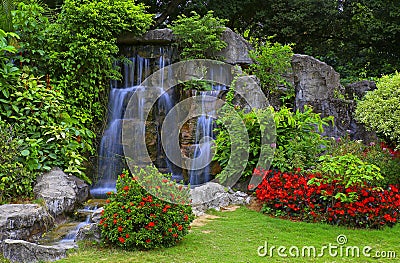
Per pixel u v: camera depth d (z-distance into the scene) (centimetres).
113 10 860
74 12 820
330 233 523
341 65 1678
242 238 496
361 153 752
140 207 451
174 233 460
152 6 1588
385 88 728
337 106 995
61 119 716
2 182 561
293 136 748
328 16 1545
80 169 721
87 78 817
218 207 644
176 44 921
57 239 496
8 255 413
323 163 595
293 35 1619
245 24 1719
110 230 455
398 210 577
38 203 550
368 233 525
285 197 600
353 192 546
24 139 649
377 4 1471
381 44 1573
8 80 665
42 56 788
